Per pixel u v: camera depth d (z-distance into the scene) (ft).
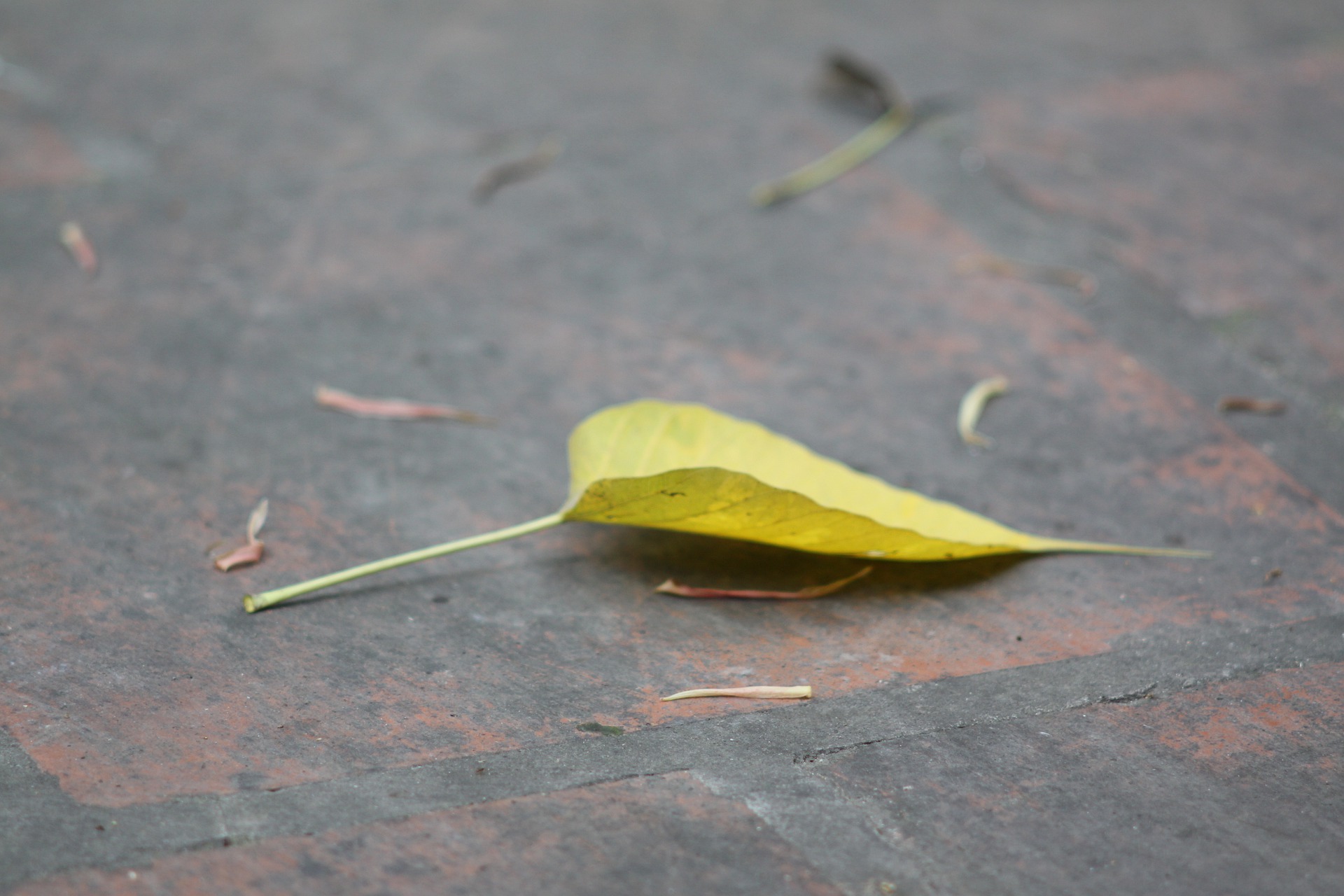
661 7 5.10
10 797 3.39
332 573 3.60
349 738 3.45
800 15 5.08
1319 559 3.66
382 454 3.73
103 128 4.25
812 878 3.37
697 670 3.52
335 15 4.81
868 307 4.00
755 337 3.94
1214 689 3.53
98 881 3.34
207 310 3.92
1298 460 3.78
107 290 3.94
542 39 4.72
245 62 4.45
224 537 3.62
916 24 5.03
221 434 3.74
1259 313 4.01
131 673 3.49
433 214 4.12
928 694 3.51
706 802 3.42
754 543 3.66
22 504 3.64
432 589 3.59
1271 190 4.26
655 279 4.03
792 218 4.17
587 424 3.59
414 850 3.37
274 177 4.17
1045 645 3.56
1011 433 3.81
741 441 3.59
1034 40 4.93
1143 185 4.25
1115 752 3.47
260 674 3.50
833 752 3.46
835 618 3.58
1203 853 3.39
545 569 3.62
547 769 3.43
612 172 4.24
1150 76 4.65
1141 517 3.70
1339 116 4.46
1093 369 3.91
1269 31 5.11
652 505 3.52
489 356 3.88
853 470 3.64
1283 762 3.46
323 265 4.01
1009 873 3.37
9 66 4.38
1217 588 3.62
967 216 4.18
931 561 3.65
